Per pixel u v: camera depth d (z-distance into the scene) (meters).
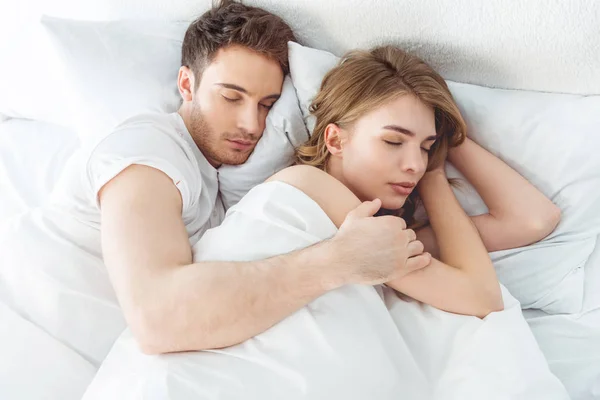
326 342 0.81
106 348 1.00
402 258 0.87
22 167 1.38
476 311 0.94
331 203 0.94
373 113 1.00
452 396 0.86
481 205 1.13
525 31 1.10
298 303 0.83
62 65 1.24
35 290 1.01
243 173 1.16
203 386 0.78
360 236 0.86
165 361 0.82
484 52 1.15
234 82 1.10
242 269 0.83
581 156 1.08
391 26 1.18
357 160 1.02
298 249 0.87
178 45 1.27
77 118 1.27
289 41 1.17
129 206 0.89
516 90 1.17
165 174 0.95
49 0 1.40
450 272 0.94
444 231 1.02
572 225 1.09
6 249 1.04
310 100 1.15
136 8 1.35
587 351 1.01
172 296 0.81
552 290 1.09
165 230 0.88
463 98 1.16
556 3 1.05
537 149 1.11
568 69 1.11
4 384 0.92
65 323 0.99
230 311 0.80
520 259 1.09
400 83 1.01
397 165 1.00
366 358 0.82
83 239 1.06
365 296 0.89
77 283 1.02
